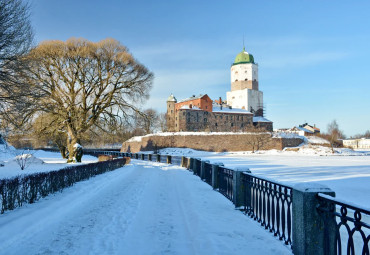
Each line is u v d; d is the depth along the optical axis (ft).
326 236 11.64
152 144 225.56
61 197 29.17
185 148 220.02
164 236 18.17
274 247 15.05
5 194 22.34
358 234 20.13
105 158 90.12
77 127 88.22
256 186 21.21
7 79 44.04
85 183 40.16
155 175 54.80
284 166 85.46
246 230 18.15
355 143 323.98
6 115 46.80
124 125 96.99
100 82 88.33
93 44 86.69
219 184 33.88
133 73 93.71
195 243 16.05
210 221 20.21
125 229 19.65
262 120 310.86
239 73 329.31
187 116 272.31
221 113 291.79
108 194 33.17
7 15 42.29
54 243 16.90
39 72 78.54
